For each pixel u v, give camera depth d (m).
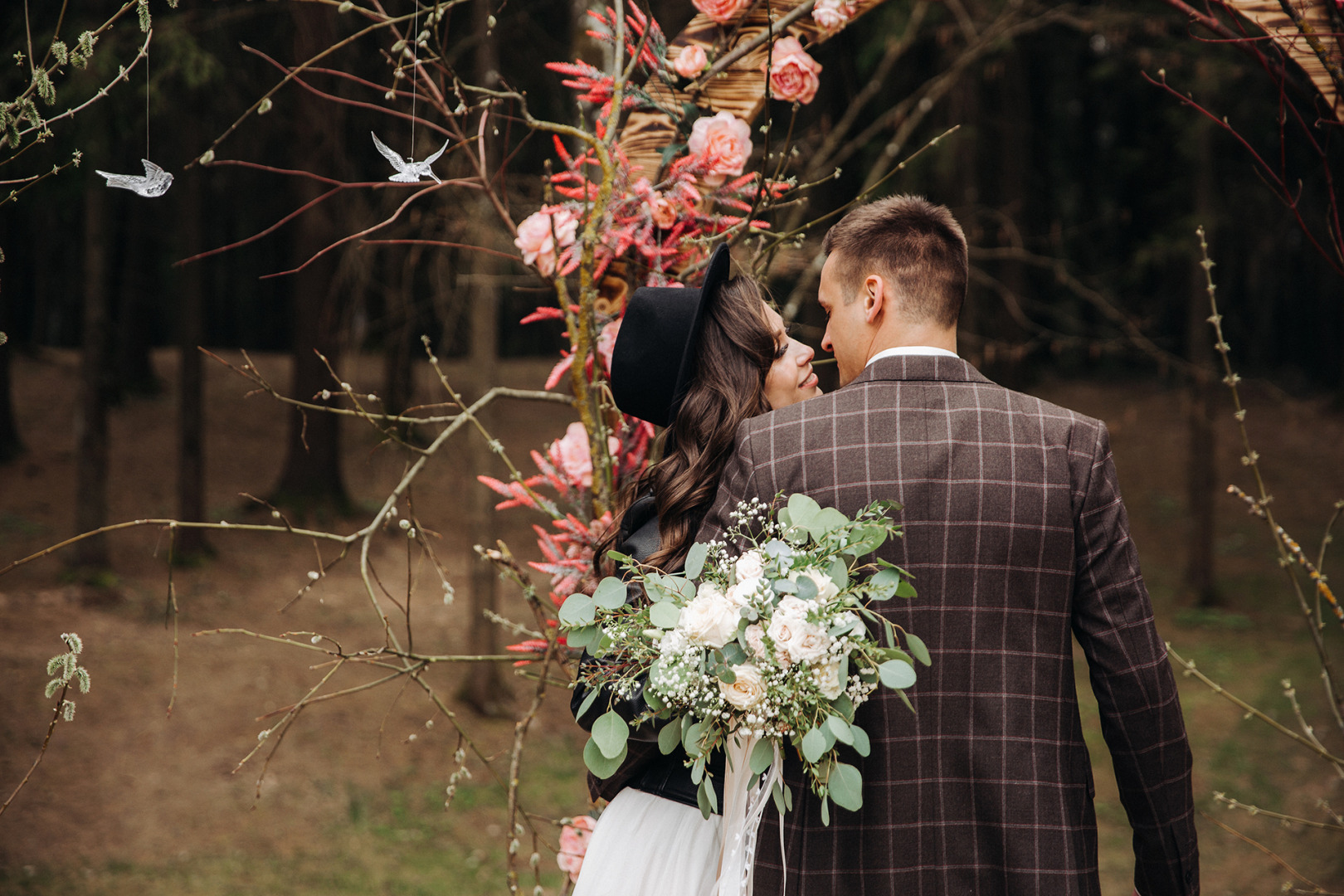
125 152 10.27
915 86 9.99
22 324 20.41
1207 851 6.23
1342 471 15.74
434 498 13.63
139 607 9.52
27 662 8.08
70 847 6.18
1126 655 1.23
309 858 6.30
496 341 8.47
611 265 2.04
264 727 7.74
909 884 1.22
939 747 1.23
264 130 9.95
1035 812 1.21
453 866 6.29
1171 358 7.93
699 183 2.00
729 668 1.22
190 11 8.56
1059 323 18.03
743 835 1.31
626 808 1.49
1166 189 14.10
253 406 16.88
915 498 1.25
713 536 1.34
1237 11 1.71
